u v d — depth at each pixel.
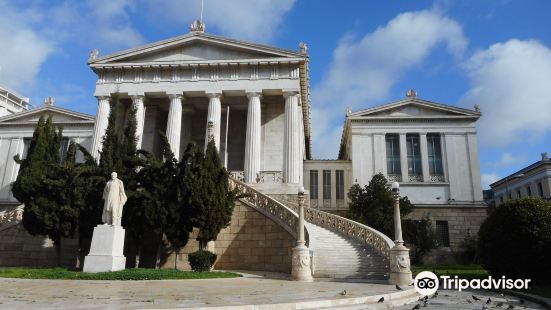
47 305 7.91
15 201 44.25
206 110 41.44
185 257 21.59
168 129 35.84
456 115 42.88
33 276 14.66
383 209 31.14
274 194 29.69
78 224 20.77
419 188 41.38
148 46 37.56
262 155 37.91
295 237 20.05
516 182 70.69
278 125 38.66
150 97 38.19
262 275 18.00
